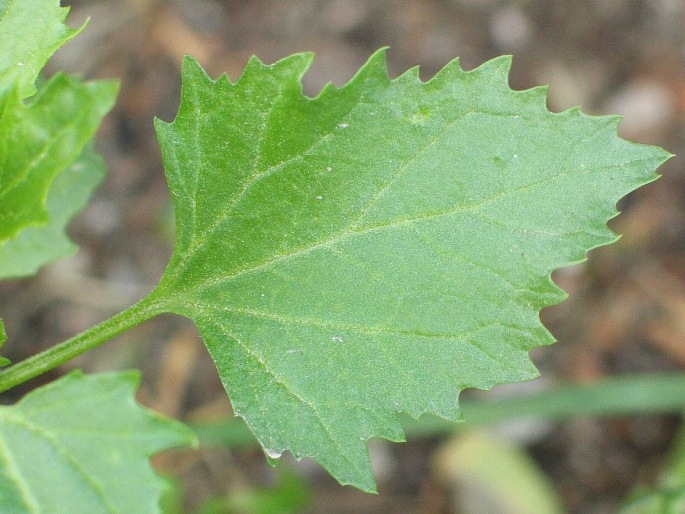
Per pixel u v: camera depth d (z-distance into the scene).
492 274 0.14
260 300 0.15
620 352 0.29
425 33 0.31
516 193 0.14
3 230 0.13
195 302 0.15
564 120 0.14
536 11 0.31
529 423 0.28
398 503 0.28
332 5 0.31
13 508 0.13
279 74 0.14
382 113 0.14
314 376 0.15
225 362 0.15
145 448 0.13
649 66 0.31
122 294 0.28
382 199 0.15
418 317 0.14
